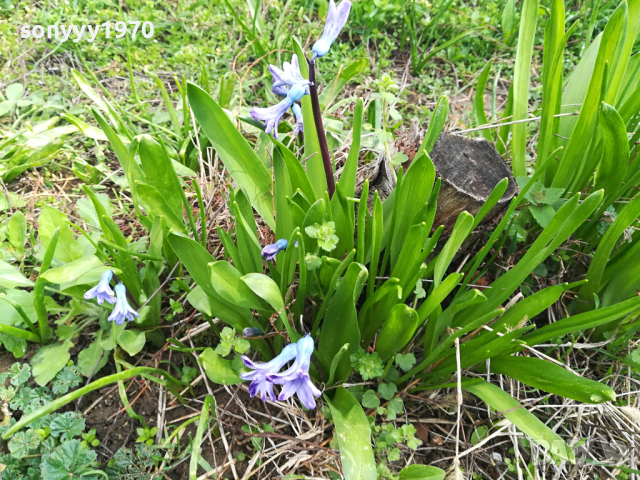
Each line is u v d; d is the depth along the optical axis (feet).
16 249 1.27
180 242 0.91
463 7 2.40
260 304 0.96
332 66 2.07
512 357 0.98
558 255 1.28
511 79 2.24
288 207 1.01
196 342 1.21
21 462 1.00
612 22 1.01
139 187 0.98
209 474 1.01
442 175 1.12
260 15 2.14
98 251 1.11
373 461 0.85
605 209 1.18
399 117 1.26
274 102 1.86
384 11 2.23
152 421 1.10
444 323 1.03
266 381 0.81
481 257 1.07
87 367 1.10
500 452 1.12
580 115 1.11
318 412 1.09
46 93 1.83
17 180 1.56
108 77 1.96
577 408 1.16
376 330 1.11
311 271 1.02
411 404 1.15
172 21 2.25
